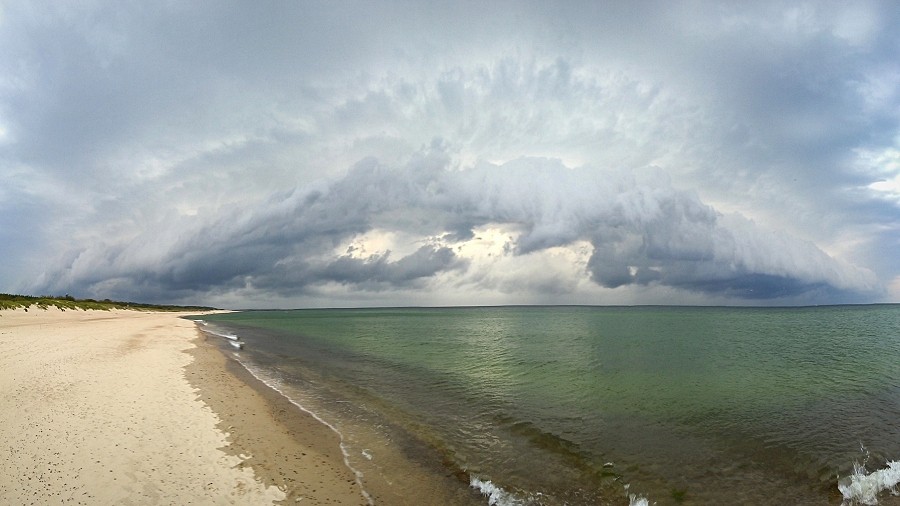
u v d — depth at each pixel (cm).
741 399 1933
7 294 6562
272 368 2650
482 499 984
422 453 1252
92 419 1291
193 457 1091
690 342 4456
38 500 827
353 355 3428
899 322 7800
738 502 992
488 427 1508
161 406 1498
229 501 887
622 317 11412
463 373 2581
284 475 1041
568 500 989
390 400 1875
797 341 4500
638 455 1264
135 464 1015
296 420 1514
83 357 2325
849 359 3184
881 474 1133
